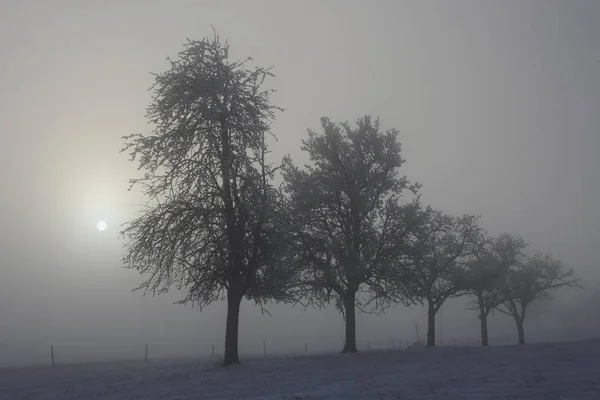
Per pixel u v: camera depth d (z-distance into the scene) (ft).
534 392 43.70
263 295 102.12
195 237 89.04
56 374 97.55
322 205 116.57
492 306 166.09
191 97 90.63
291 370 76.54
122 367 109.29
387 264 113.19
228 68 94.02
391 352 104.83
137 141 92.32
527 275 172.24
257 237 89.86
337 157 119.34
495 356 80.94
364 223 115.34
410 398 44.37
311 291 113.91
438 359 82.07
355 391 51.72
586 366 60.23
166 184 91.25
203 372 80.89
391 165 119.03
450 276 149.48
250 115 92.68
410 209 115.24
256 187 89.56
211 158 91.30
